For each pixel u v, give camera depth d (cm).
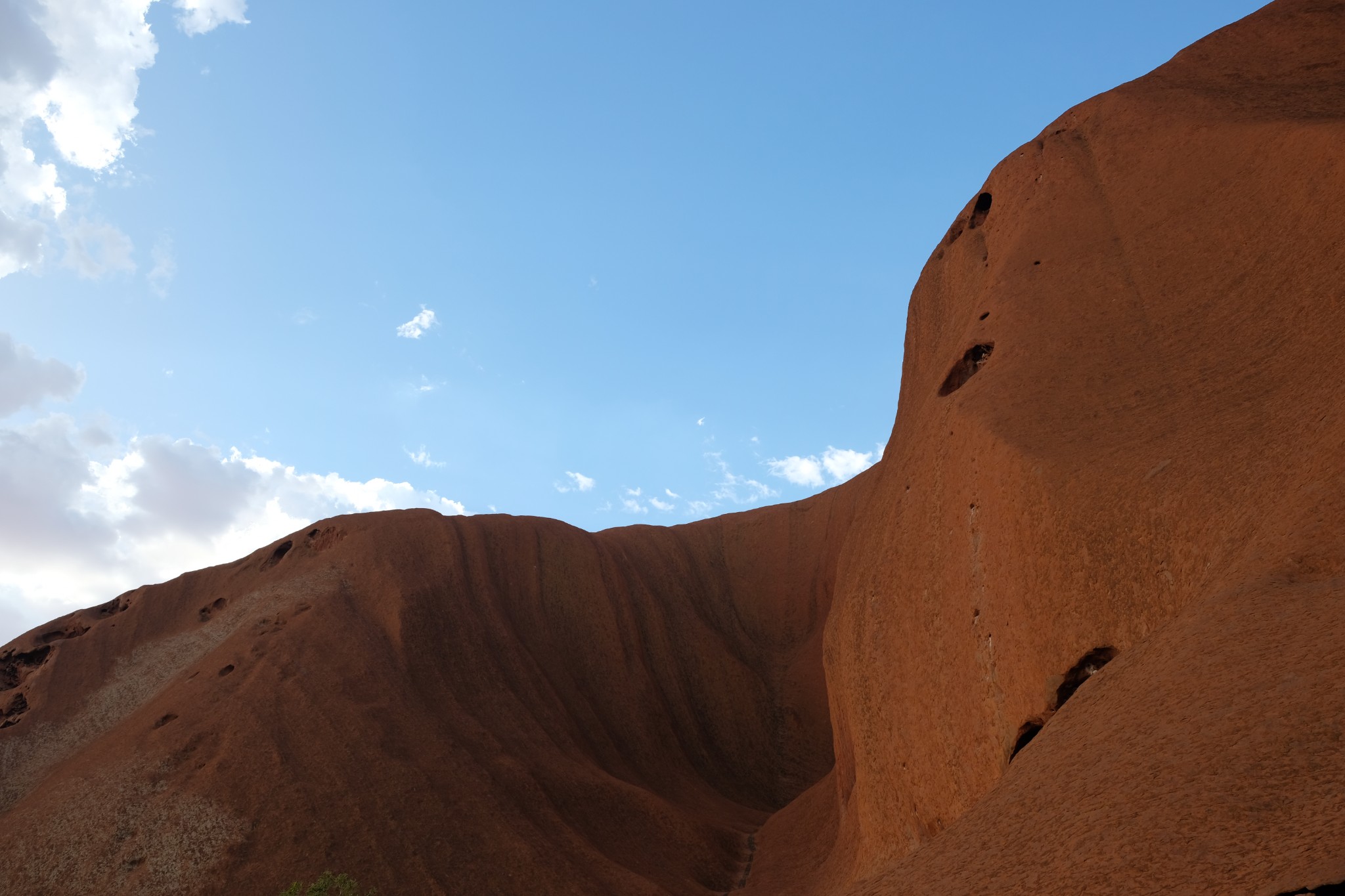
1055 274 2789
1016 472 2120
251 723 4612
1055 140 3344
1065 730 1302
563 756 5266
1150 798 903
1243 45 3078
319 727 4650
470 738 5022
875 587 2817
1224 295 2241
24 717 5544
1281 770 812
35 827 4250
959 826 1302
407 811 4288
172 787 4300
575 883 4138
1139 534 1736
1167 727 1023
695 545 8694
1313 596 1080
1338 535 1164
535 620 6719
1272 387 1788
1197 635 1191
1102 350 2389
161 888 3834
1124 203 2825
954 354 2889
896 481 2972
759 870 4478
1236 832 765
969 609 2247
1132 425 2033
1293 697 902
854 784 3372
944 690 2308
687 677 7119
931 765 2331
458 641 5775
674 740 6381
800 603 8000
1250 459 1582
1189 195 2588
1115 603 1775
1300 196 2167
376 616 5734
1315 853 668
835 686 3425
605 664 6700
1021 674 2000
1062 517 1933
